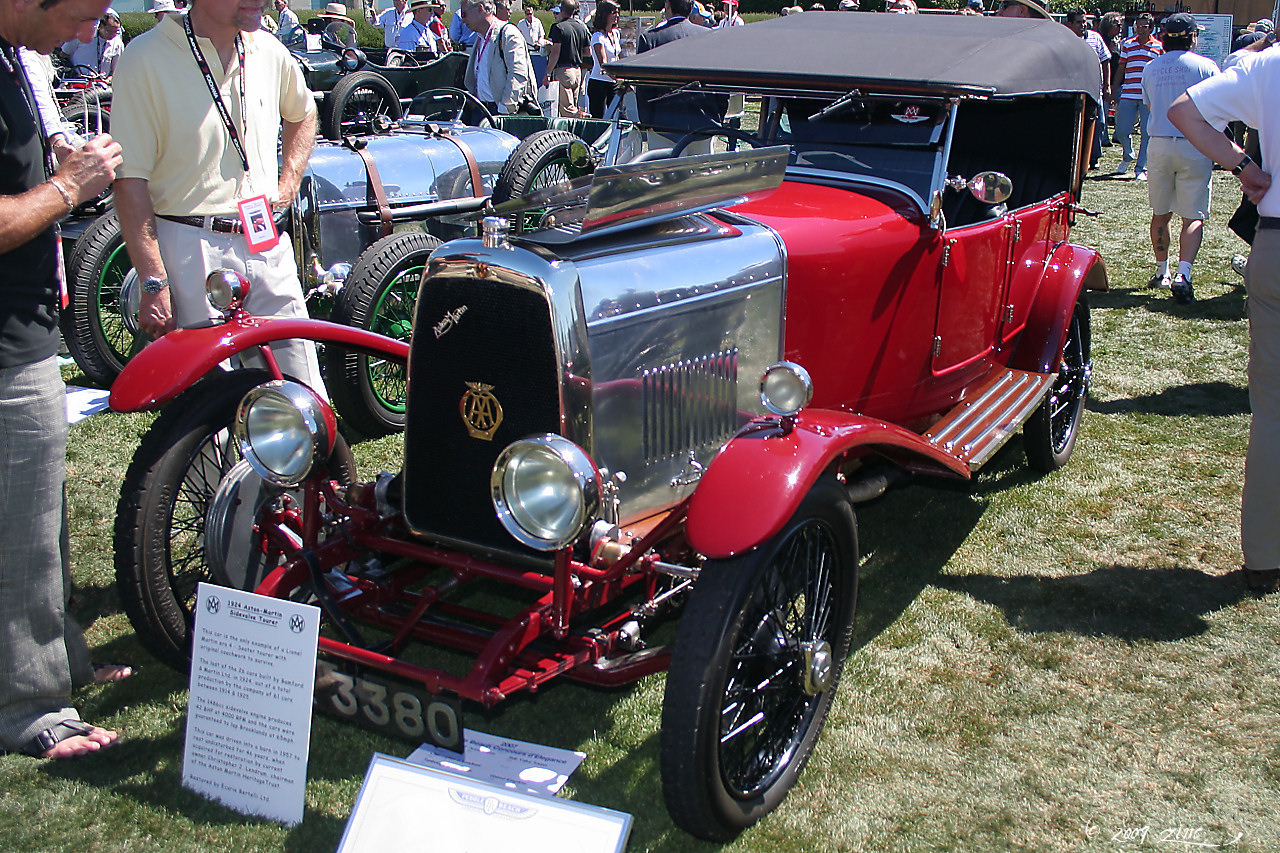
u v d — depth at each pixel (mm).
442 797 2152
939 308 3572
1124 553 3834
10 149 2373
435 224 5824
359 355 4578
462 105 7191
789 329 2996
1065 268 4375
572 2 10898
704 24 9539
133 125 3000
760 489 2207
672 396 2678
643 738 2766
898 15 4262
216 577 2785
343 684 2371
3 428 2441
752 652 2334
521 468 2172
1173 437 4941
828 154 3562
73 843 2303
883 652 3193
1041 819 2469
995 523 4094
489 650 2301
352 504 2799
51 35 2395
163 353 2693
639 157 3848
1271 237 3238
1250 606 3445
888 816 2473
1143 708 2904
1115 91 13797
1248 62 3262
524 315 2375
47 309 2520
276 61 3381
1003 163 4180
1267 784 2594
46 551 2570
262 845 2312
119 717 2795
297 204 4957
